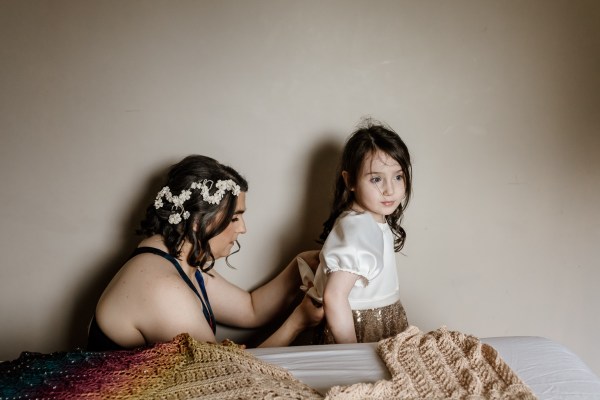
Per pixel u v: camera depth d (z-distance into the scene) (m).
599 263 1.86
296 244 1.82
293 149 1.77
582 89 1.77
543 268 1.86
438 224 1.83
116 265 1.78
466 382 1.00
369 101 1.76
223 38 1.70
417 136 1.78
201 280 1.59
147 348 1.17
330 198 1.79
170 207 1.44
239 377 1.00
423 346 1.17
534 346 1.21
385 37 1.73
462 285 1.87
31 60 1.67
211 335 1.34
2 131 1.69
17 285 1.76
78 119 1.70
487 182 1.81
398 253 1.84
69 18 1.66
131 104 1.71
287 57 1.73
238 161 1.76
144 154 1.74
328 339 1.58
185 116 1.73
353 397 0.95
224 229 1.49
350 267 1.44
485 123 1.78
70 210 1.74
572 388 1.00
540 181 1.82
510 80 1.77
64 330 1.79
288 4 1.70
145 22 1.68
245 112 1.74
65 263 1.77
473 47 1.75
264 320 1.77
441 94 1.77
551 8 1.74
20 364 1.12
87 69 1.68
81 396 0.97
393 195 1.52
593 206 1.83
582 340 1.91
